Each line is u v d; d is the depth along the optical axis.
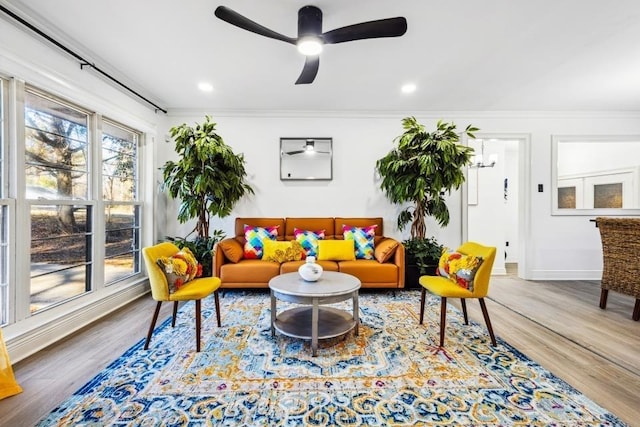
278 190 4.01
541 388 1.61
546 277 4.10
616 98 3.56
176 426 1.33
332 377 1.71
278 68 2.76
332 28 2.12
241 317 2.62
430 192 3.28
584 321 2.56
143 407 1.44
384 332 2.32
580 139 4.08
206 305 2.93
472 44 2.34
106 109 2.71
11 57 1.83
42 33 2.00
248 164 3.97
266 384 1.64
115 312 2.73
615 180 4.21
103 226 2.72
